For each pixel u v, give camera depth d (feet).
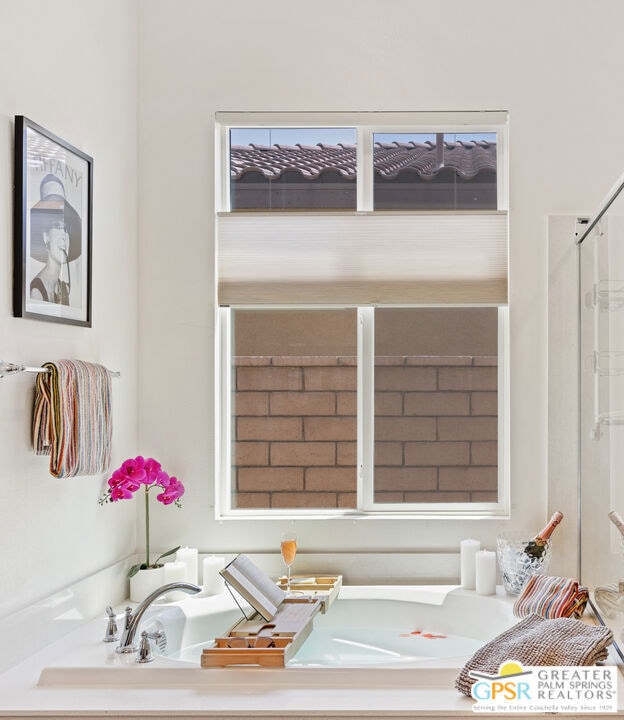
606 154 10.02
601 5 10.05
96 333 8.78
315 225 10.20
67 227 7.89
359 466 10.33
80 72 8.38
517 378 9.96
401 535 9.98
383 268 10.16
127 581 9.46
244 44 10.21
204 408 10.09
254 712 6.09
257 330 10.41
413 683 6.62
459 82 10.12
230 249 10.22
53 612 7.56
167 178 10.18
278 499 10.35
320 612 8.84
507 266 10.09
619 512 7.38
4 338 6.75
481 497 10.30
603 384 8.26
